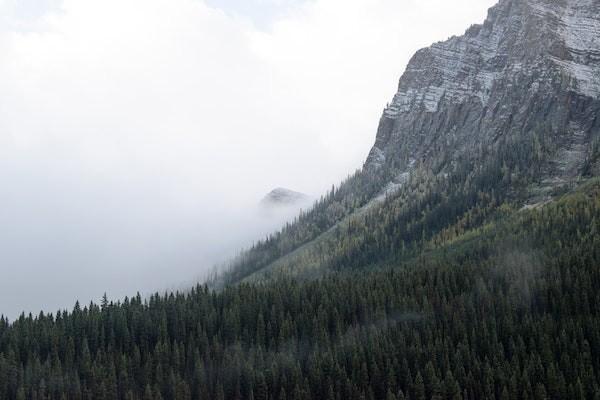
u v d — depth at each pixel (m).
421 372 149.38
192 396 150.50
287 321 168.88
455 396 140.25
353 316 175.00
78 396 146.12
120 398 150.50
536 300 170.62
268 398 149.88
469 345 156.88
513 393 140.12
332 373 149.62
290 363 154.75
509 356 153.25
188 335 171.00
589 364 145.88
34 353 158.88
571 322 155.62
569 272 172.75
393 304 175.12
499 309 167.12
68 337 168.25
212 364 158.00
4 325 175.12
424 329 162.00
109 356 159.38
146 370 154.12
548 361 147.00
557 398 139.62
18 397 143.38
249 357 156.75
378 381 149.00
